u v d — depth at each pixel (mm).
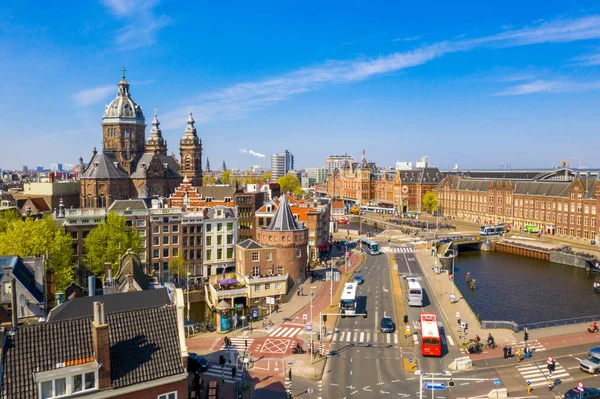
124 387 38719
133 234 105062
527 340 78000
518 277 135375
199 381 59469
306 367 67500
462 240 175750
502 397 58219
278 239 113750
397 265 139250
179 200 151250
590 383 62000
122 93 190625
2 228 102500
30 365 36375
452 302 100562
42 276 70625
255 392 59812
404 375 65000
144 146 198250
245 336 80875
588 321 91188
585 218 174750
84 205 169625
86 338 39281
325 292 108812
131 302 53875
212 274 121688
